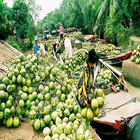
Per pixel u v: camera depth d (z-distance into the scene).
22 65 3.58
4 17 13.69
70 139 2.61
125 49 14.49
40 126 2.95
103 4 18.61
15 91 3.30
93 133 3.31
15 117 3.09
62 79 3.74
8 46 8.59
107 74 6.50
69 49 8.31
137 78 7.77
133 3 12.52
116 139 4.49
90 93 2.89
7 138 2.79
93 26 23.56
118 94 5.59
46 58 4.36
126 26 16.64
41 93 3.40
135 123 4.07
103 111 4.54
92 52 2.74
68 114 3.17
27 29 21.05
